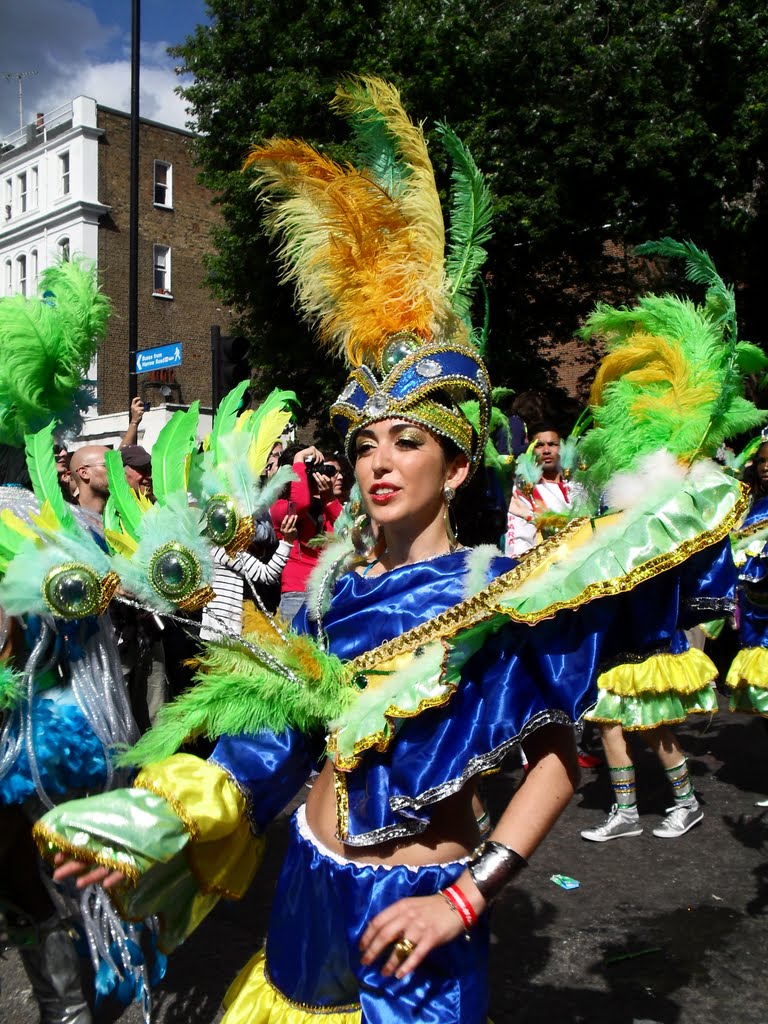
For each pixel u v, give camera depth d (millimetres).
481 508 4617
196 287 24562
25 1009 2771
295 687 1572
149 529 1663
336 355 1962
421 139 1930
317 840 1609
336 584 1766
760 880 3695
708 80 11172
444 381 1667
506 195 10914
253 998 1652
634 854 4008
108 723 2203
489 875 1388
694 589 1588
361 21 11359
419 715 1510
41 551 1624
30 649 2156
